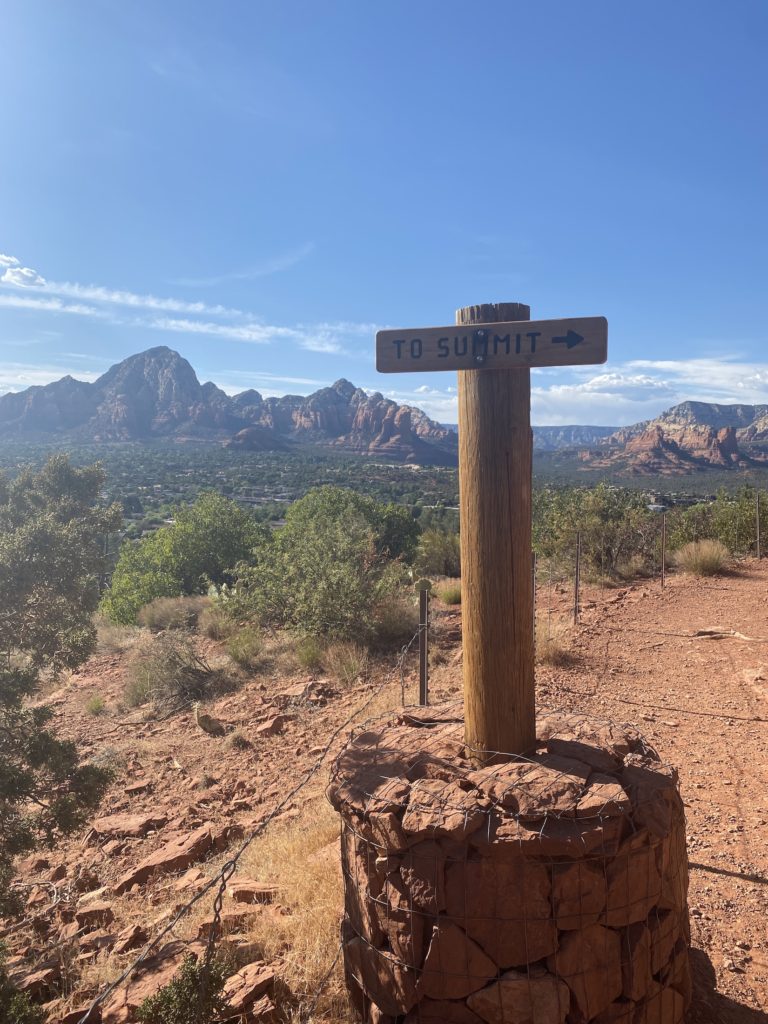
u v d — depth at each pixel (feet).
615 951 7.82
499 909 7.60
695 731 20.65
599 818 7.62
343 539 40.45
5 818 16.15
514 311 9.01
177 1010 8.86
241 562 42.22
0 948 12.42
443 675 28.43
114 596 56.95
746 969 10.55
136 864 18.26
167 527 62.34
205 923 12.76
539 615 36.65
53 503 19.04
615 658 28.78
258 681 32.45
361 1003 9.28
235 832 18.56
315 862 13.92
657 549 53.47
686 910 8.91
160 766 24.93
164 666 33.88
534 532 59.41
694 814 15.79
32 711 17.21
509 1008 7.54
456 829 7.68
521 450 8.98
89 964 13.21
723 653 28.66
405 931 8.02
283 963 11.11
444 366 8.94
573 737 9.93
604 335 8.32
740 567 49.52
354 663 31.24
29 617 17.46
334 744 23.76
